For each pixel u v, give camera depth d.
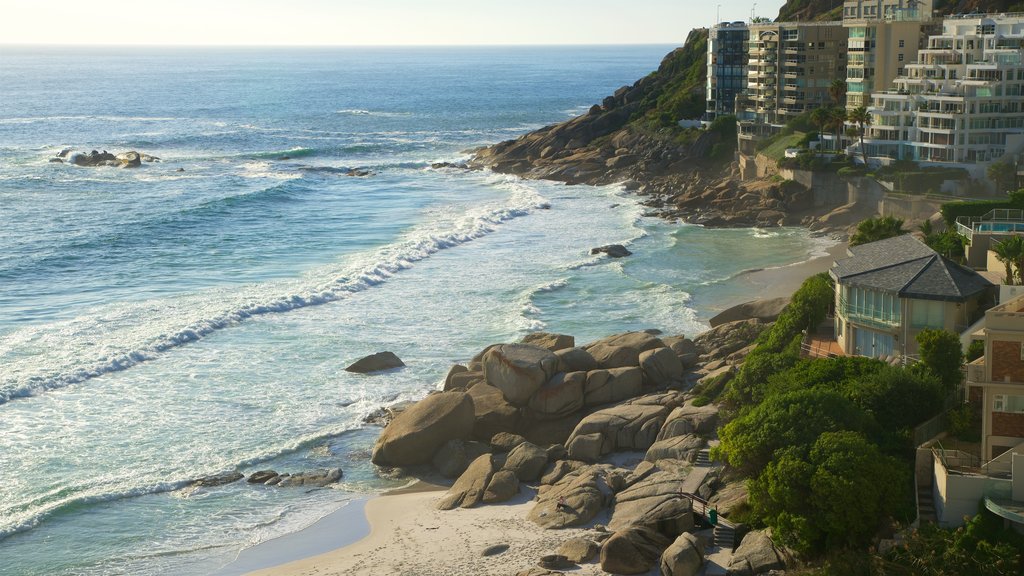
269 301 93.62
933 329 59.00
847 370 57.44
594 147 198.50
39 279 102.88
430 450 62.91
